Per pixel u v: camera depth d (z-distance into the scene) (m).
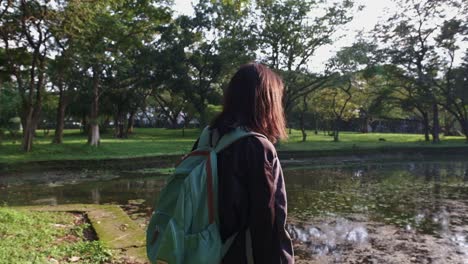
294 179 16.02
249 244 1.32
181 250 1.29
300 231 7.73
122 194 12.27
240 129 1.42
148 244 1.42
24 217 6.28
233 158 1.35
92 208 7.58
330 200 11.18
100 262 4.41
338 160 24.16
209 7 29.03
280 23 27.70
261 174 1.31
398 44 31.59
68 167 17.14
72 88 23.34
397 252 6.46
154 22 21.53
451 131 45.69
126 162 18.56
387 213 9.43
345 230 7.83
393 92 34.53
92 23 16.66
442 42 30.88
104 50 20.59
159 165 19.34
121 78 27.92
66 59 19.34
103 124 41.75
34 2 15.62
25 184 14.22
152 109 56.91
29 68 20.50
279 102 1.56
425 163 23.38
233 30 28.88
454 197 11.71
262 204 1.29
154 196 11.90
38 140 28.88
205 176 1.35
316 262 5.93
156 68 29.80
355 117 47.28
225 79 32.66
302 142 31.11
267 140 1.39
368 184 14.53
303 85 29.81
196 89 31.98
